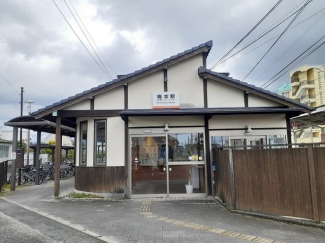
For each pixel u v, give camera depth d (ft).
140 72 26.99
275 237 14.32
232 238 14.24
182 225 16.76
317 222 15.93
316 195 16.08
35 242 13.94
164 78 27.61
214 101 27.32
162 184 26.76
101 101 27.58
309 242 13.50
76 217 19.07
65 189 34.73
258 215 18.42
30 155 100.01
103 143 27.71
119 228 16.25
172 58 27.07
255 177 19.10
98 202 24.50
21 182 44.29
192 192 26.71
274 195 18.01
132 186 26.76
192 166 27.02
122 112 24.75
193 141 27.14
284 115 27.30
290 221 16.75
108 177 27.07
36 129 42.27
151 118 27.25
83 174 28.68
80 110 27.30
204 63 27.86
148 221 17.79
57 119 27.35
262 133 27.04
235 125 27.14
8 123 36.45
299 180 16.94
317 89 102.06
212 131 27.09
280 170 17.83
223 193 23.18
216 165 25.67
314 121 34.60
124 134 27.25
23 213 20.54
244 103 27.27
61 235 15.03
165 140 27.14
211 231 15.48
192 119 27.22
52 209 21.84
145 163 27.02
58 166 27.35
